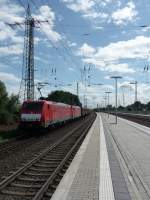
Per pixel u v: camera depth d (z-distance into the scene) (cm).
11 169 1666
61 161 1848
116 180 1389
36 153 2280
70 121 6669
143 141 3011
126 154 2159
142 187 1287
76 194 1160
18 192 1221
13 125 5038
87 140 3020
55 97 10731
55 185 1334
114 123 6378
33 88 4644
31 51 4662
